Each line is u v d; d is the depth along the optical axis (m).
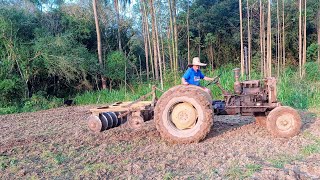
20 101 14.19
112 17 19.72
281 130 5.32
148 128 6.36
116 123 5.84
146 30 16.69
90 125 5.63
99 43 17.14
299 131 5.47
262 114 6.03
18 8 15.33
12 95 14.09
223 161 4.25
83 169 4.20
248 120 7.07
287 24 20.47
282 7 19.02
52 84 16.30
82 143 5.59
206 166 4.07
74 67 15.02
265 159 4.25
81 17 17.84
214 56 23.55
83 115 9.98
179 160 4.38
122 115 5.61
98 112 5.65
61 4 18.09
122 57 17.17
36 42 14.34
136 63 20.23
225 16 23.30
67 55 15.02
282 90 9.33
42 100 14.37
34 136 6.51
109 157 4.67
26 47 14.25
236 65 21.86
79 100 14.96
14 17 14.30
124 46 20.00
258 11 19.45
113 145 5.32
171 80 13.97
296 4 20.44
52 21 16.55
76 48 15.88
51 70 14.61
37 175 4.05
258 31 21.11
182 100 5.16
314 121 6.63
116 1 18.64
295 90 9.71
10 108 13.04
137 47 20.64
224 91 5.78
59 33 16.44
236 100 5.66
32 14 15.98
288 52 21.77
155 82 14.97
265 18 19.98
